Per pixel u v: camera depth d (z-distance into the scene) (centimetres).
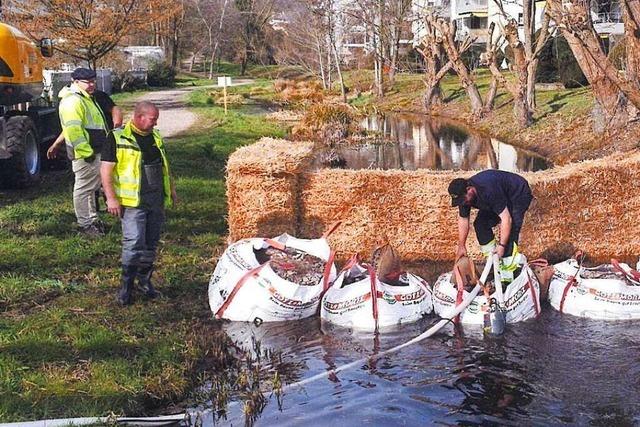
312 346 662
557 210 925
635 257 952
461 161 1962
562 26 1556
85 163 926
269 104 3956
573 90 2825
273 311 706
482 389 581
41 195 1192
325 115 2505
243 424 523
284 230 915
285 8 7175
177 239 962
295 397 565
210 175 1435
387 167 1859
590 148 1852
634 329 700
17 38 1248
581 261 842
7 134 1185
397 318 707
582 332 693
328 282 741
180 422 522
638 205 943
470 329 699
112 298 739
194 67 8050
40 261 835
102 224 957
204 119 2794
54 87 2228
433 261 927
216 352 627
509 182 729
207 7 7431
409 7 4516
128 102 3784
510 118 2645
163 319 696
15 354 592
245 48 7475
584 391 577
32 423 490
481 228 764
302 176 918
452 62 3042
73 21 2956
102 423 502
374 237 925
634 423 528
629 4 1538
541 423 529
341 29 5012
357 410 546
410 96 4016
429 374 607
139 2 3039
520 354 645
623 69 1953
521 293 721
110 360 590
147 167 714
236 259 737
